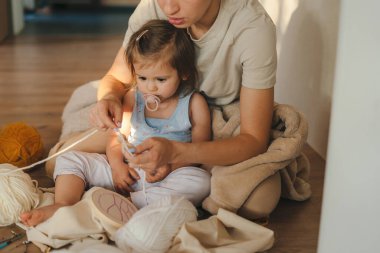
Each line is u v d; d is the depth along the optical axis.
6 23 3.82
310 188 1.60
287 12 2.08
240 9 1.38
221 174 1.35
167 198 1.25
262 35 1.36
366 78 0.90
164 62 1.38
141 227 1.18
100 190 1.33
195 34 1.42
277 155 1.36
